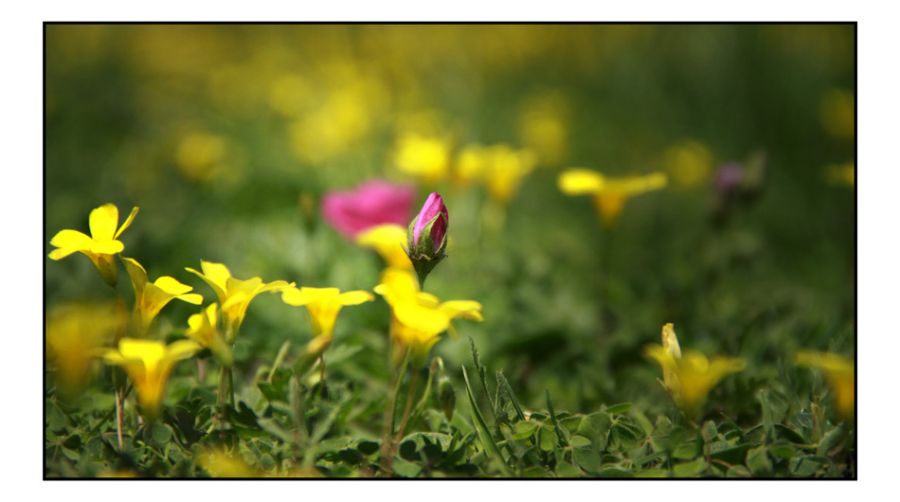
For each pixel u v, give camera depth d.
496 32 2.23
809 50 1.74
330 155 1.55
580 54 2.15
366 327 0.95
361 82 1.95
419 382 0.83
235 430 0.78
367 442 0.78
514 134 1.79
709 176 1.53
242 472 0.77
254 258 1.04
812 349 0.89
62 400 0.80
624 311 0.97
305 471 0.76
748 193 1.02
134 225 1.07
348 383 0.84
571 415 0.79
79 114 1.82
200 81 2.23
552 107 1.92
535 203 1.49
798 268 1.19
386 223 0.99
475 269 1.03
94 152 1.64
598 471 0.76
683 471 0.76
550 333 0.91
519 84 2.12
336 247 1.09
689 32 1.82
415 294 0.74
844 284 1.09
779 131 1.68
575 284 1.04
